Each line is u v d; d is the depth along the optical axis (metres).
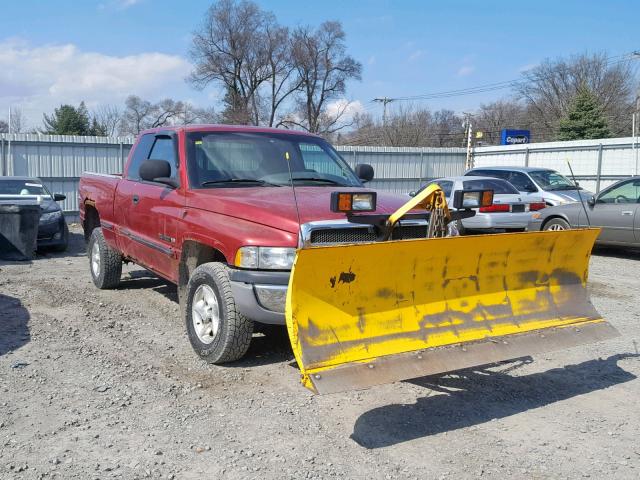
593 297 8.75
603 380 5.34
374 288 4.27
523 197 14.05
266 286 4.88
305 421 4.41
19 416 4.37
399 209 4.96
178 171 6.19
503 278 4.86
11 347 5.85
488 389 5.08
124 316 7.09
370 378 3.98
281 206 5.12
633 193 12.15
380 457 3.92
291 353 5.82
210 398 4.77
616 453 4.04
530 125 70.44
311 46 56.16
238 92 57.00
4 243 11.49
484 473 3.75
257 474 3.69
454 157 28.70
